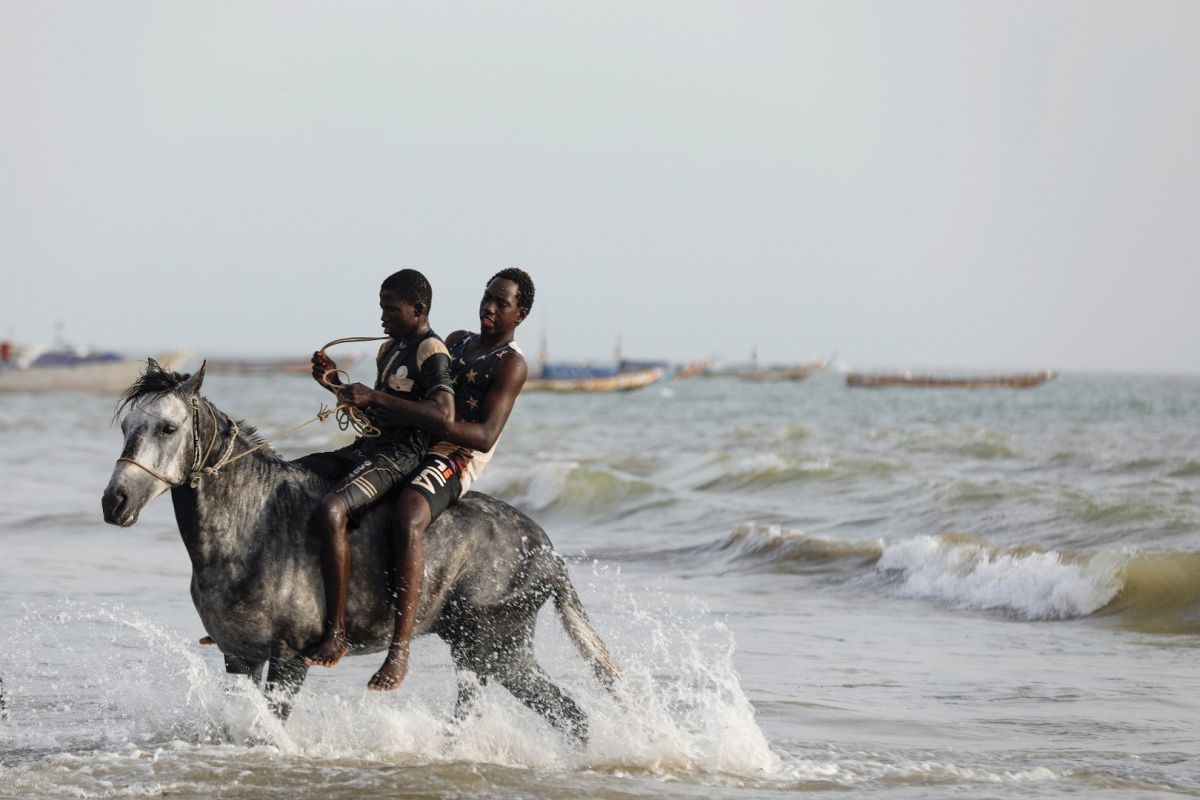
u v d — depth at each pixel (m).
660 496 67.31
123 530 59.44
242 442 20.11
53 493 76.50
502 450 107.38
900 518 58.00
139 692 25.94
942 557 44.22
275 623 19.88
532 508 69.44
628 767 21.64
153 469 19.09
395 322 20.72
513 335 21.55
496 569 21.11
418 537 20.11
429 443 20.86
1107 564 39.97
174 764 20.25
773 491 71.38
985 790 20.53
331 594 19.73
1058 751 23.20
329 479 20.78
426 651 30.80
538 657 28.30
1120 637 35.69
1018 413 194.25
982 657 32.62
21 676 27.45
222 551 19.69
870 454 94.50
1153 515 51.41
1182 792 20.48
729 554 50.97
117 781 19.47
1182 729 24.95
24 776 19.62
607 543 56.78
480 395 21.20
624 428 139.38
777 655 32.44
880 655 32.69
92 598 38.84
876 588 43.88
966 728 24.97
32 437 128.25
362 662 29.81
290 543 19.92
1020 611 39.69
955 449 95.69
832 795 20.08
